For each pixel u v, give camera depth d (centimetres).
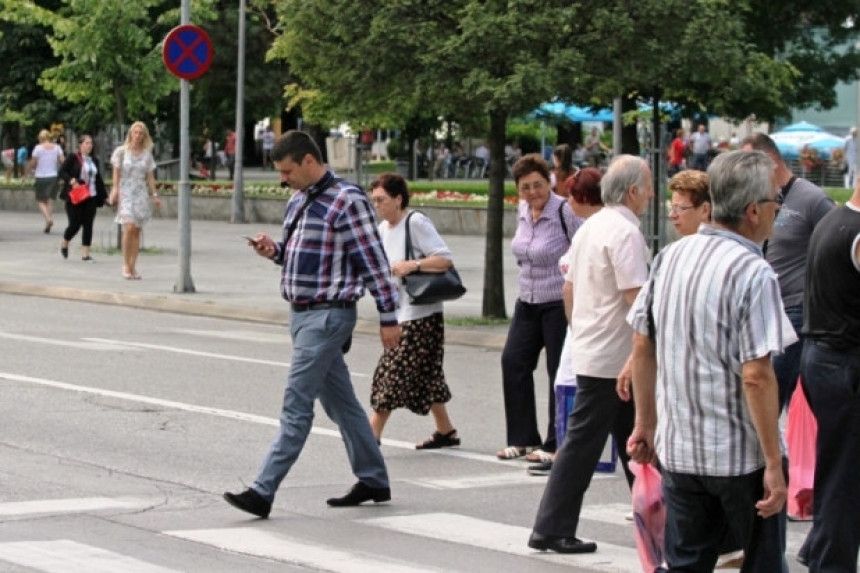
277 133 11900
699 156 8281
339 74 3167
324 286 1532
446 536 1475
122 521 1493
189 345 2880
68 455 1828
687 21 3061
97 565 1302
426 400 1920
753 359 992
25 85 7425
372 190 1902
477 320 3219
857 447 1206
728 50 3089
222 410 2169
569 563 1376
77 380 2400
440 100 3175
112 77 5159
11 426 2002
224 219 6328
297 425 1535
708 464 1005
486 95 2997
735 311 998
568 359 1580
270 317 3356
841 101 9662
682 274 1020
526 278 1847
